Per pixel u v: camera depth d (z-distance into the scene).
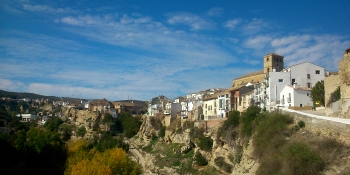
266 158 61.00
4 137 105.38
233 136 87.94
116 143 126.62
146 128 170.38
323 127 56.69
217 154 93.69
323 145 51.62
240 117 89.56
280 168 54.12
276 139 63.09
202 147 102.81
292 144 56.78
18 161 86.75
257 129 75.44
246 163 72.69
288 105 91.31
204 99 137.12
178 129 137.12
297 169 49.59
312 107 86.31
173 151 122.81
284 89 94.00
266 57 133.75
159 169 111.38
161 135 152.62
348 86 61.47
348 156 47.22
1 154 84.06
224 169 86.88
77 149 105.94
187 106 157.38
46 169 94.25
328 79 72.44
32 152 101.44
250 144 75.19
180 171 102.88
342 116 61.91
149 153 137.50
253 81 135.25
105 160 87.06
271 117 71.62
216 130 101.31
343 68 63.38
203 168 97.25
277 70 131.62
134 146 165.88
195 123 121.44
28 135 124.25
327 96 72.31
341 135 51.75
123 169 86.00
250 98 108.06
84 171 72.25
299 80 99.31
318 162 48.34
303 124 63.16
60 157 101.81
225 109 118.31
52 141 114.19
